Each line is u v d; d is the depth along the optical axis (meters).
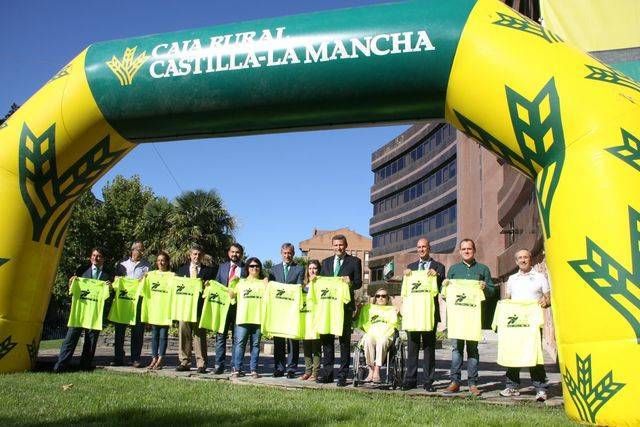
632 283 4.96
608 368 4.95
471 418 5.25
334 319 7.89
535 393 7.55
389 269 43.97
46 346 16.86
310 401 6.11
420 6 6.55
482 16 6.29
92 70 7.60
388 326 8.03
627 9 8.88
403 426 4.80
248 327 8.74
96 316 8.95
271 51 6.84
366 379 7.82
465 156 40.59
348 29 6.63
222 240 25.88
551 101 5.65
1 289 7.77
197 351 9.06
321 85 6.71
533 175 6.09
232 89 7.01
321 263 8.59
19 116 7.98
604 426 4.93
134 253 9.90
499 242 30.08
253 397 6.32
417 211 64.50
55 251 8.49
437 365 11.77
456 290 7.53
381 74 6.50
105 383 7.18
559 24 9.05
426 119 6.98
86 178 8.26
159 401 5.91
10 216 7.80
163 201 27.66
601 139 5.36
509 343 7.12
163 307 9.31
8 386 6.75
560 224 5.45
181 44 7.30
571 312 5.27
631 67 8.65
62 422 4.75
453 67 6.28
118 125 7.75
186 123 7.49
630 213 5.10
